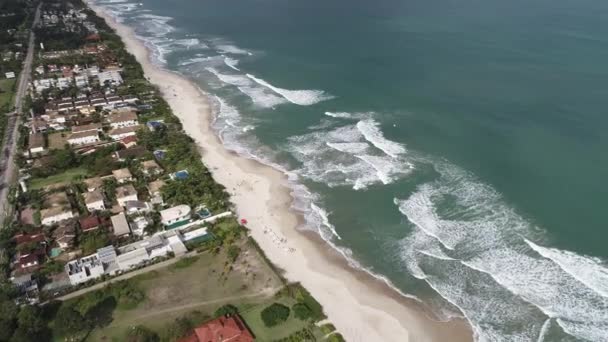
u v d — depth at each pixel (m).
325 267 82.06
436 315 71.94
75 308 71.75
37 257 79.81
